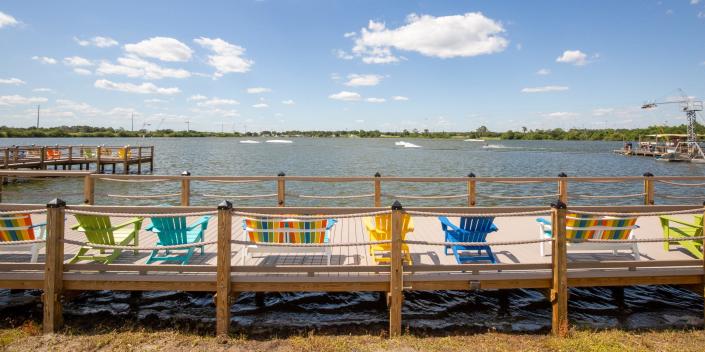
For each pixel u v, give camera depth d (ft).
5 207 17.74
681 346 15.81
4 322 18.04
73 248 21.84
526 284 17.66
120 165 127.13
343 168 139.64
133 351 15.30
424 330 17.90
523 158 200.85
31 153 90.33
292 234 18.21
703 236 17.79
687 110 177.99
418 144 442.09
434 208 21.61
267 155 214.48
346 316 19.74
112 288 17.08
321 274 17.79
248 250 18.52
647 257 21.03
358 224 27.96
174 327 17.74
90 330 17.11
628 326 18.40
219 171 124.67
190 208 20.76
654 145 209.97
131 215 16.22
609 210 21.66
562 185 25.72
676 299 21.67
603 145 419.54
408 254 19.24
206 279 17.16
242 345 15.99
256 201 66.03
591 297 21.83
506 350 15.51
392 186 86.33
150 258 19.33
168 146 342.64
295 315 19.79
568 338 16.58
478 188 84.33
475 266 17.28
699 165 158.71
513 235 25.30
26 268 16.78
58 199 16.60
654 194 26.61
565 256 16.96
